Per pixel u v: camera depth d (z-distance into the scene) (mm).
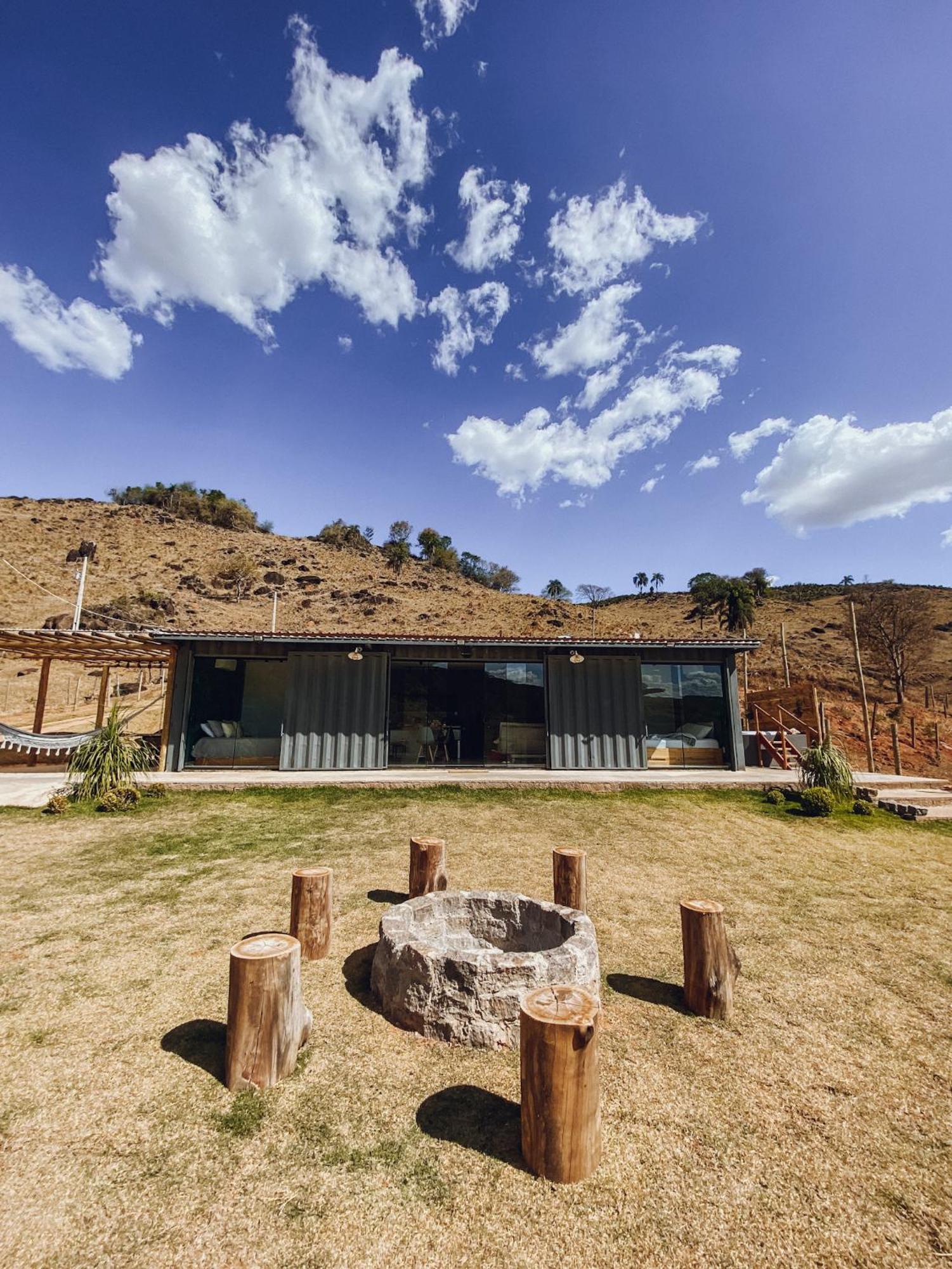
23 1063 2848
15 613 35469
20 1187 2133
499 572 79000
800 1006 3592
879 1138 2498
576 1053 2232
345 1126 2484
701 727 12617
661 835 7652
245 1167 2250
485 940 4180
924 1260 1932
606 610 73125
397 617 51281
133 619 36219
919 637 31688
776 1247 1965
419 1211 2068
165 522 63219
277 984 2773
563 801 9328
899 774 12234
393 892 5293
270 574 55469
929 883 6156
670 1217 2070
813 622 55688
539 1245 1945
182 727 11484
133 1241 1928
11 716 20281
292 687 11852
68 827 7590
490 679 12648
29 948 4094
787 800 9711
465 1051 3055
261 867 5961
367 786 9922
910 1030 3350
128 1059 2900
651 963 4121
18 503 58906
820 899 5543
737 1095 2760
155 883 5457
